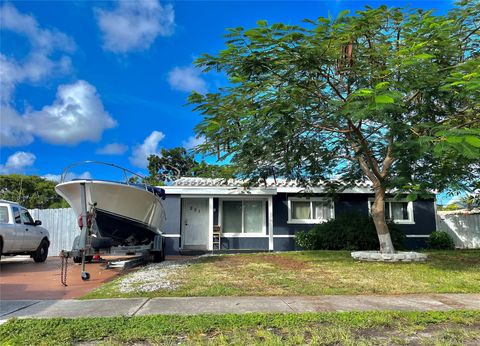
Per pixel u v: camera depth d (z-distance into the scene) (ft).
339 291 26.58
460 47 34.40
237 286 28.04
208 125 32.76
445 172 33.60
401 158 31.65
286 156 39.29
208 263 39.91
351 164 50.34
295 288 27.40
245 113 32.04
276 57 30.89
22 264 47.39
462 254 47.03
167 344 16.11
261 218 66.49
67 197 41.27
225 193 62.18
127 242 46.57
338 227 58.70
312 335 17.08
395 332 17.74
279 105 30.71
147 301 23.93
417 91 32.91
